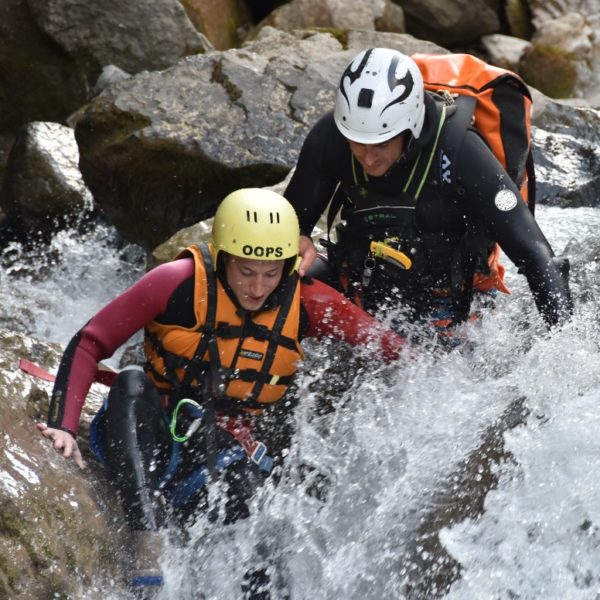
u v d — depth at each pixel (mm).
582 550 12242
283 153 24328
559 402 13477
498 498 12625
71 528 11156
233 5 38188
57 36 32031
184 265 12531
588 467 12727
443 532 12281
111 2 32219
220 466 12602
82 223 26109
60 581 10617
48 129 27547
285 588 12398
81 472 12195
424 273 14578
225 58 26172
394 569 12102
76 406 12406
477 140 13859
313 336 13703
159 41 32656
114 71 31734
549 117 26766
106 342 12531
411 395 13945
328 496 13078
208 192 24547
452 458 13094
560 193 23688
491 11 39375
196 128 24438
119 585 11328
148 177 24484
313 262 15180
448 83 14344
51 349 15117
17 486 11031
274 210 12273
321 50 28016
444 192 13930
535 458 12938
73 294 24016
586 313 14852
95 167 24891
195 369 12641
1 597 10094
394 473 13133
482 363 14781
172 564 11906
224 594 12266
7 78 32406
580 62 38000
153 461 12219
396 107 13320
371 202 14352
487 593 12055
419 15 38719
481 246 14430
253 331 12625
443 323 14953
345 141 14312
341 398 14211
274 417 13898
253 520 12773
